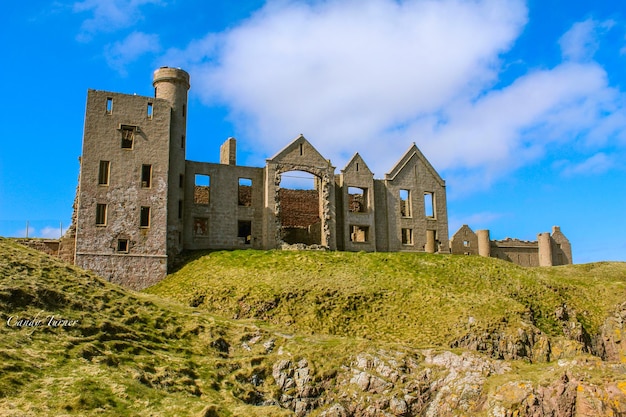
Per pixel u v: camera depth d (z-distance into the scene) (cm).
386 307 4675
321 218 6531
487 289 5153
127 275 5191
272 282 4919
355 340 3834
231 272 5194
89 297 3631
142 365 2881
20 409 2083
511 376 3347
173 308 4200
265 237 6222
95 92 5428
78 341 2917
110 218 5250
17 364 2428
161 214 5456
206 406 2502
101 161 5341
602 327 5084
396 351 3662
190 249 5972
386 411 3222
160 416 2330
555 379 3189
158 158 5559
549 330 4694
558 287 5588
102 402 2316
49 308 3212
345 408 3241
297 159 6494
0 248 3947
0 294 3070
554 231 9388
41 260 4006
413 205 7350
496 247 8800
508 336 4219
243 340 3703
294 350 3591
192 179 6119
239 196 7075
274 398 3162
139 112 5566
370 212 6988
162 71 5962
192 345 3481
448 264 5788
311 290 4788
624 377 3102
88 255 5103
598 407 2977
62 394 2280
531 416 3042
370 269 5462
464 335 4162
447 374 3450
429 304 4722
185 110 6059
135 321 3541
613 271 6694
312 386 3312
